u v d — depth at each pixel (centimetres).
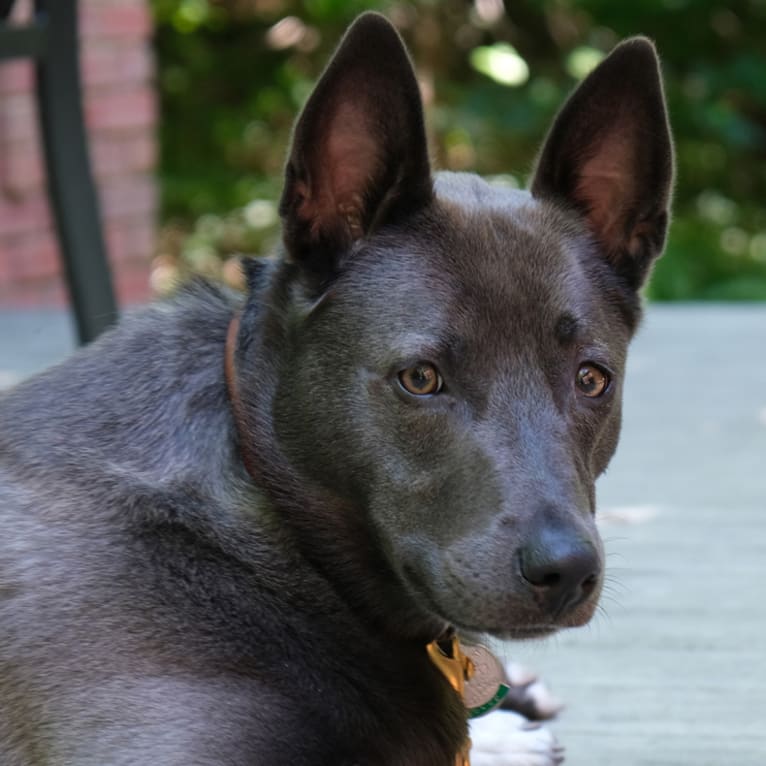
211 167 2094
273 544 474
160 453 474
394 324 459
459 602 434
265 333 484
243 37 2122
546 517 424
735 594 705
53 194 885
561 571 417
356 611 483
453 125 1817
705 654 640
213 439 480
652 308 1397
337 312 470
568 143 510
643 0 1895
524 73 1802
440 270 465
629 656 641
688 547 770
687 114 1838
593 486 478
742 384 1102
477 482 438
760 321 1327
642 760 546
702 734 567
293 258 481
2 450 475
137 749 416
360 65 473
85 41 1339
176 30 2100
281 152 2072
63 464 468
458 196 499
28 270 1338
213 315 502
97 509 459
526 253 474
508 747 543
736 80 1869
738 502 841
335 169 479
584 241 504
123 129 1392
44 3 856
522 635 433
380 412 457
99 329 897
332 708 457
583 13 1959
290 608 469
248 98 2123
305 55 2103
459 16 2030
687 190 1934
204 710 429
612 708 591
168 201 2009
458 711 498
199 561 461
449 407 450
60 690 425
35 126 1315
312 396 469
